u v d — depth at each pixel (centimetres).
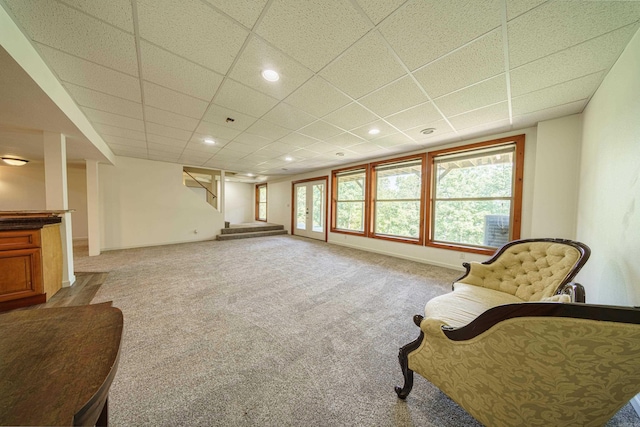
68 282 270
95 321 70
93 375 49
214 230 647
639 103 133
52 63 170
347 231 563
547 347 67
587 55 158
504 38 143
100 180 479
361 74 184
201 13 127
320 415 111
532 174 303
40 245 222
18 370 49
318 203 670
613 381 63
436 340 102
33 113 210
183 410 112
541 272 168
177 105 241
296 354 156
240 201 959
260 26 136
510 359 76
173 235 577
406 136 344
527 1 117
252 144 396
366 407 116
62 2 119
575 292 127
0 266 202
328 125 299
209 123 295
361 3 120
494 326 77
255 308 225
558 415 73
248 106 244
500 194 339
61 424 38
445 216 395
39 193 530
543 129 279
